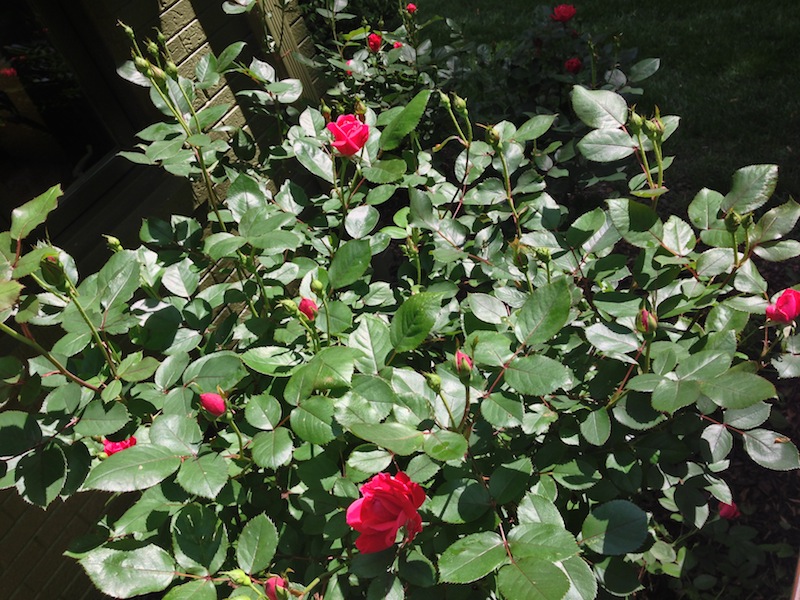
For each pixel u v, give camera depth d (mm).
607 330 1284
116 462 1093
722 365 1125
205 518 1156
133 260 1376
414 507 979
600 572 1216
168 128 1681
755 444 1338
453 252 1604
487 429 1256
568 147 2463
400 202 3666
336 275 1455
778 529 2127
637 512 1088
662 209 3436
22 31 2086
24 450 1198
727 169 3602
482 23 5668
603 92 1356
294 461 1397
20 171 2098
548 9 3270
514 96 3230
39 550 2039
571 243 1506
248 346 1582
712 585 1859
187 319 1583
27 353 1969
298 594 1127
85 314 1287
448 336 1672
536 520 1087
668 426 1454
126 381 1427
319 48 3307
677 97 4277
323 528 1270
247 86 2926
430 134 3227
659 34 5004
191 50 2633
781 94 4090
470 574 957
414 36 3256
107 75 2336
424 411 1198
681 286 1409
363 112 1755
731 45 4684
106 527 1464
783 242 1294
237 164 2238
